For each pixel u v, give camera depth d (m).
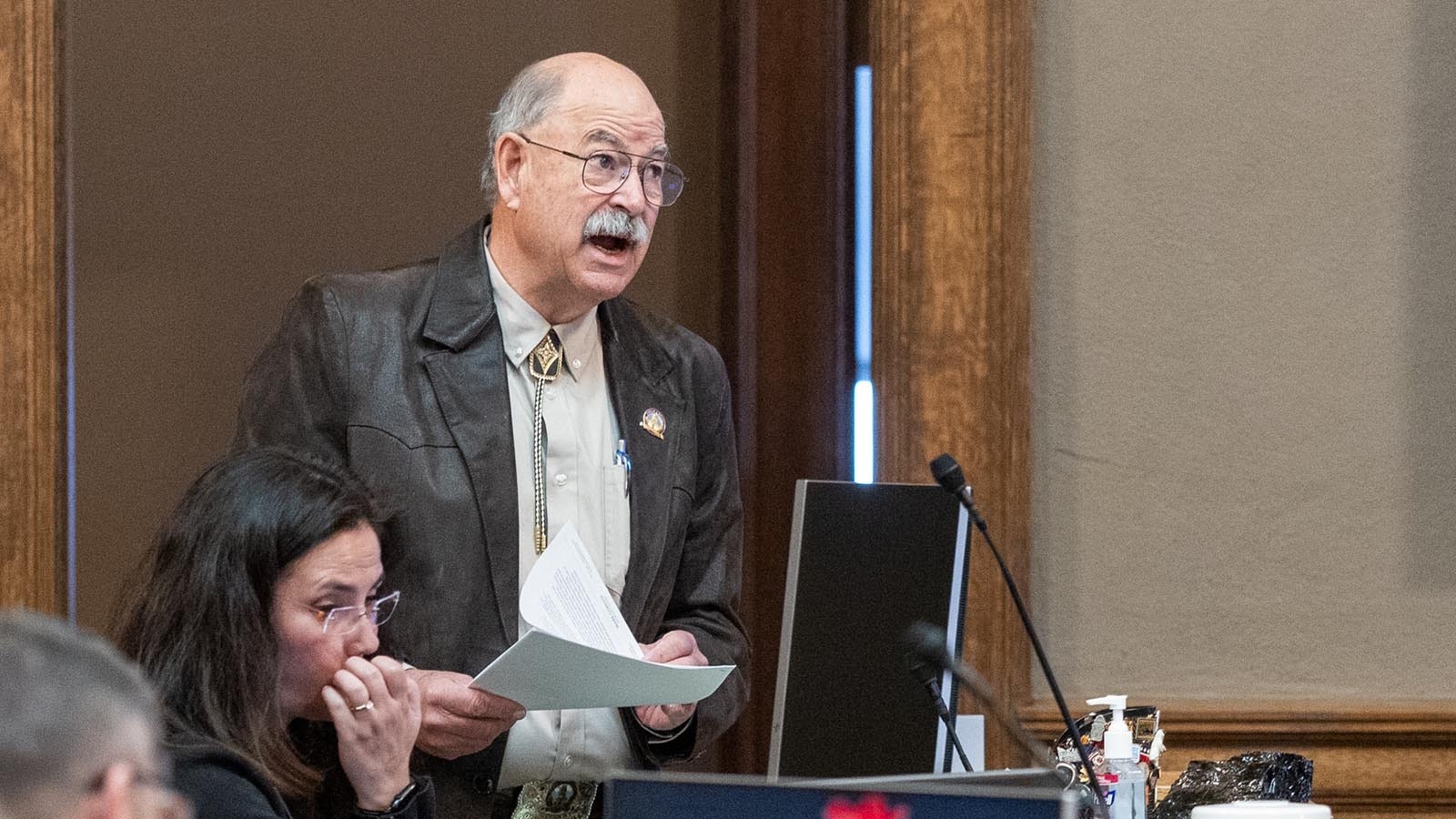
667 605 9.51
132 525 12.90
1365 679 12.12
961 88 11.94
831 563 7.54
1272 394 12.17
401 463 8.70
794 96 13.26
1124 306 12.18
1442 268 12.23
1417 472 12.16
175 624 6.85
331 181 13.27
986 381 11.86
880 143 12.06
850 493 7.61
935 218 11.91
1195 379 12.16
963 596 7.84
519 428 9.02
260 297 13.16
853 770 7.50
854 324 13.32
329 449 8.77
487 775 8.70
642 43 13.33
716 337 13.30
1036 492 12.09
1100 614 12.06
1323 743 11.80
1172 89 12.23
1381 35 12.27
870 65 12.23
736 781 4.59
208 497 7.05
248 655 6.84
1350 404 12.18
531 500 8.96
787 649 7.44
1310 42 12.26
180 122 13.10
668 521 9.29
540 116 8.98
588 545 9.04
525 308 9.05
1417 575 12.14
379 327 8.89
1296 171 12.23
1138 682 12.06
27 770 3.23
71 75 12.84
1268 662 12.09
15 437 10.98
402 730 7.28
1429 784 11.73
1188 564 12.10
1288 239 12.22
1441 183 12.26
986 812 4.41
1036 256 12.16
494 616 8.81
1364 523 12.16
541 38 13.34
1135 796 8.09
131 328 12.97
